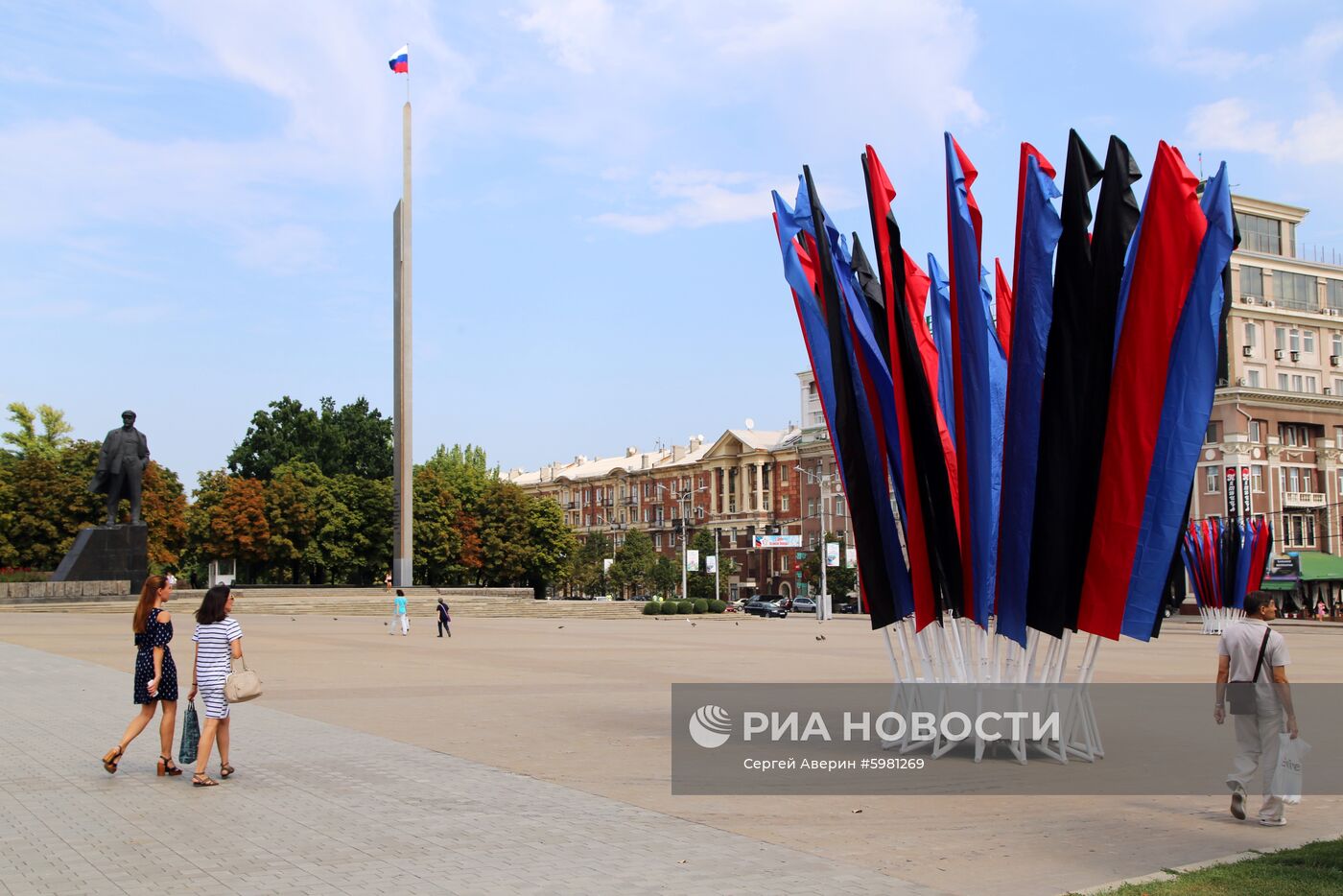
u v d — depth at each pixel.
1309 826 10.14
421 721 16.97
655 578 112.31
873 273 15.05
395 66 64.88
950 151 13.42
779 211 14.83
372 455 109.44
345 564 91.38
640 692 21.48
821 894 7.74
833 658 31.77
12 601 51.94
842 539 104.81
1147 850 9.14
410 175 64.56
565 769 12.80
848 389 13.80
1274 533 84.31
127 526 55.41
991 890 7.88
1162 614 12.36
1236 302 87.56
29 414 85.19
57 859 8.73
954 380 13.86
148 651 12.26
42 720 16.89
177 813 10.39
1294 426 87.38
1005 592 13.50
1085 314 12.74
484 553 102.88
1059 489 12.84
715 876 8.21
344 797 11.16
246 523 85.06
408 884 7.99
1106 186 12.67
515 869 8.38
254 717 17.52
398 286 64.25
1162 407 12.41
